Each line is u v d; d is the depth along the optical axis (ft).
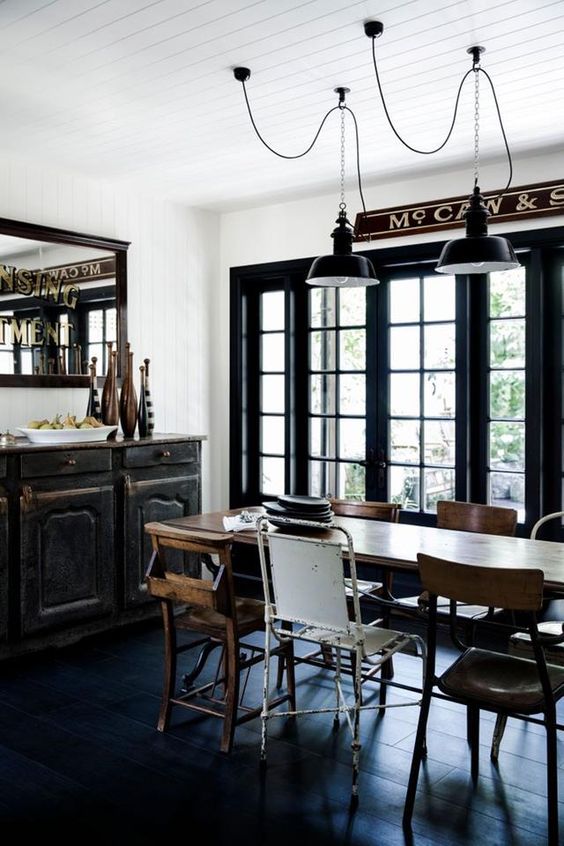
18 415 14.62
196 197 17.28
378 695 11.60
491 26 9.00
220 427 18.90
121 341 16.33
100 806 8.34
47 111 11.89
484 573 7.66
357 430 17.25
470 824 8.04
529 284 14.49
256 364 18.86
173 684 10.26
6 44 9.50
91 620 13.87
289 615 9.34
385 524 11.92
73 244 15.42
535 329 14.30
